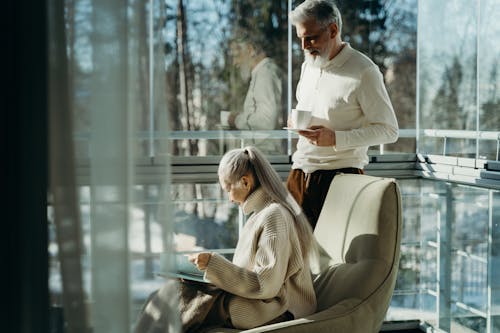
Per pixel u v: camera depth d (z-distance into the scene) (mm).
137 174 1278
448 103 3533
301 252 2227
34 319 1247
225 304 2129
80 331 1264
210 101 3512
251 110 3561
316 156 2822
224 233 3596
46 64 1224
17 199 1231
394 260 2203
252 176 2268
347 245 2316
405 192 3805
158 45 1267
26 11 1211
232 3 3490
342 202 2412
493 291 3217
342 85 2752
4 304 1243
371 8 3684
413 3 3701
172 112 3473
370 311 2127
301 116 2652
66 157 1246
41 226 1236
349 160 2795
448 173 3494
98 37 1238
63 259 1256
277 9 3545
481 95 3279
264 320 2125
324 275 2373
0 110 1223
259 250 2150
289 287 2201
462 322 3465
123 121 1248
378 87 2717
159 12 1266
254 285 2082
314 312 2240
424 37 3664
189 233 3557
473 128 3361
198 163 3529
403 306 3803
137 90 1264
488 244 3234
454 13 3461
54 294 1264
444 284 3586
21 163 1227
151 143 1275
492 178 3162
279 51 3564
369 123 2773
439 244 3617
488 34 3234
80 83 1243
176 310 1312
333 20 2732
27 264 1237
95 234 1254
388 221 2205
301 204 2873
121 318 1261
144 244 1291
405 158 3785
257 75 3553
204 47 3479
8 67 1219
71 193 1249
